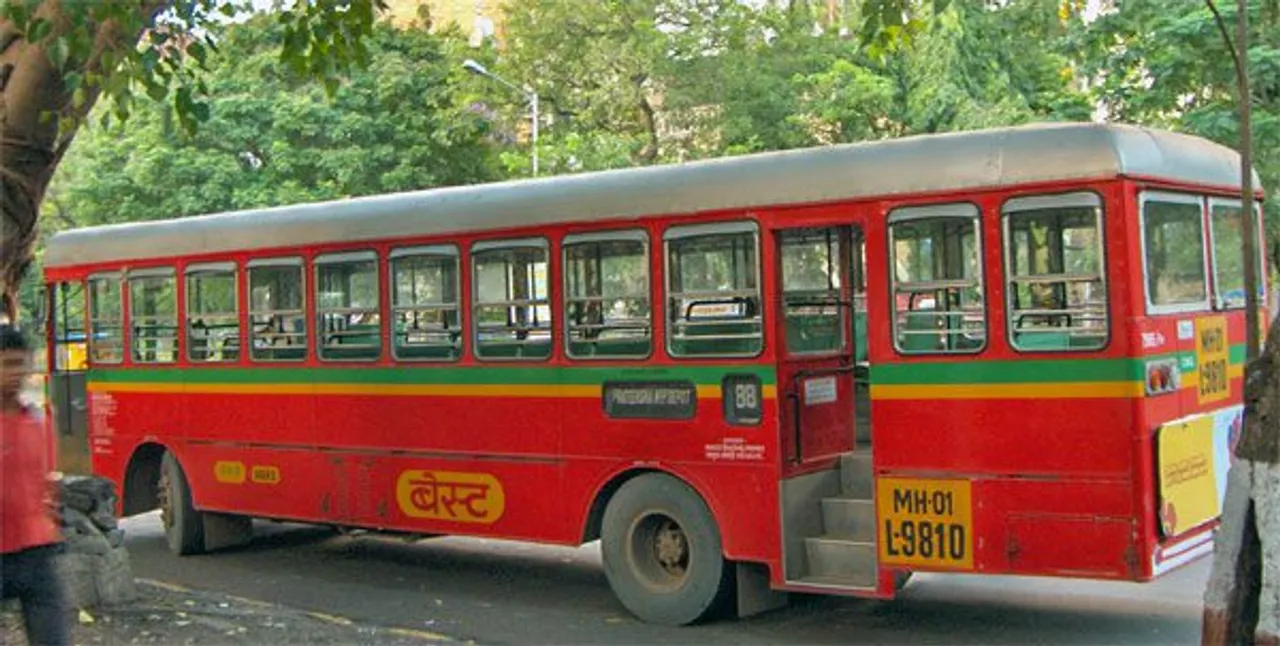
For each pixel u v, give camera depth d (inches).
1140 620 306.7
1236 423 289.7
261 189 976.9
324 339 388.8
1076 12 567.2
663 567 321.7
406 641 292.0
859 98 851.4
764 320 297.7
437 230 357.4
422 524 364.2
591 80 979.9
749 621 318.7
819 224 288.7
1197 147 289.1
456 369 354.9
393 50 1051.9
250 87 1020.5
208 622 305.3
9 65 298.7
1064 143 258.1
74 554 316.5
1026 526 260.4
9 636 263.0
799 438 303.0
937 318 272.4
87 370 466.3
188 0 294.8
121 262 453.7
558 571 398.9
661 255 314.0
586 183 329.1
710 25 940.0
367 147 1010.7
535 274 338.0
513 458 343.0
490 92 1002.1
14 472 211.8
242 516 446.3
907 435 275.9
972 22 792.3
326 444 388.8
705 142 935.0
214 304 423.2
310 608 355.9
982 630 302.0
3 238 306.3
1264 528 176.1
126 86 272.8
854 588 286.0
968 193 267.7
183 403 434.9
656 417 315.9
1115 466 251.0
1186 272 274.8
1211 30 553.6
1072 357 255.6
